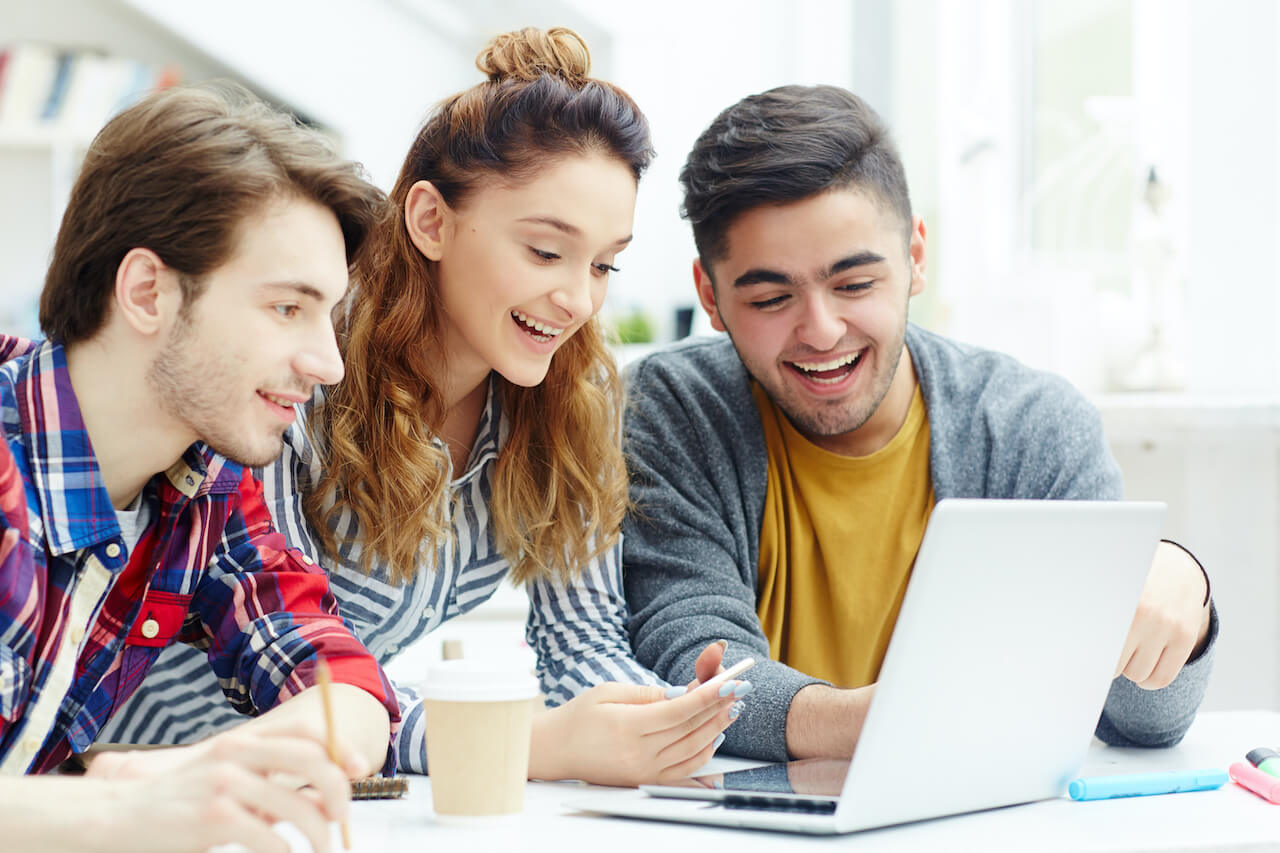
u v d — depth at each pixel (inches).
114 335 35.0
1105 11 103.1
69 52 149.5
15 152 148.0
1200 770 39.3
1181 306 95.6
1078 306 94.3
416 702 43.8
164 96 35.0
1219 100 92.2
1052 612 35.0
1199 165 93.4
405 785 37.9
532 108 45.5
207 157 33.5
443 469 49.2
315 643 39.3
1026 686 35.2
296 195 34.7
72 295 34.9
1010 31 112.3
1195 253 93.7
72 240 34.8
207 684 53.4
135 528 38.9
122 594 39.0
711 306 59.2
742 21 150.4
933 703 32.6
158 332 34.4
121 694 40.2
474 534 52.2
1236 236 92.0
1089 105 105.0
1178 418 84.6
